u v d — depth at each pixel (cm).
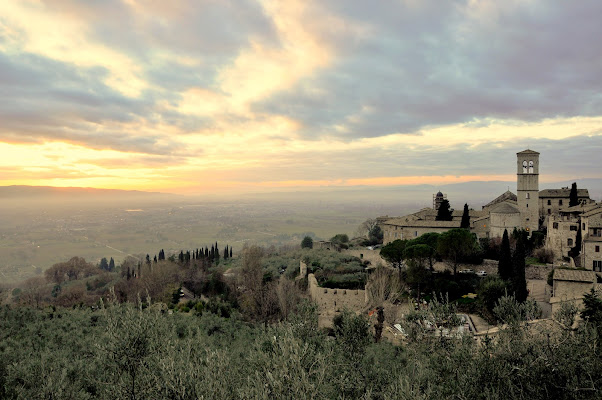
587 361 1298
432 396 1268
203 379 1152
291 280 6241
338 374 1448
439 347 1581
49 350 2341
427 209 10806
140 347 1354
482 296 4809
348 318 1870
